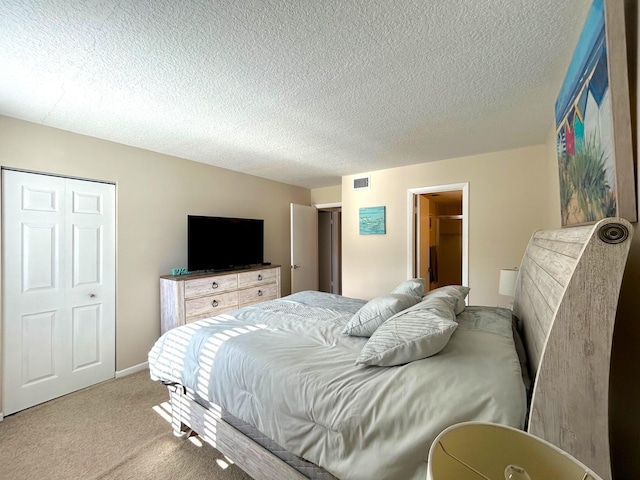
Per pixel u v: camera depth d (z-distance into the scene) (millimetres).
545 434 761
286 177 4504
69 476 1573
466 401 946
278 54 1466
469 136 2680
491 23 1251
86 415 2143
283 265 4906
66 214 2486
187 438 1873
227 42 1371
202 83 1739
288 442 1200
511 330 1494
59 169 2439
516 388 944
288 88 1803
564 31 1297
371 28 1281
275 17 1213
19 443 1836
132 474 1583
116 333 2814
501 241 3137
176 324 2936
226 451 1531
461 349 1205
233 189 4035
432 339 1150
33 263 2297
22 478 1560
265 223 4566
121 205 2859
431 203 5227
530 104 2031
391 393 1055
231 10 1172
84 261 2598
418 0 1129
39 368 2314
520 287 1909
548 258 1195
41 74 1639
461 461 644
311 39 1354
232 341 1629
